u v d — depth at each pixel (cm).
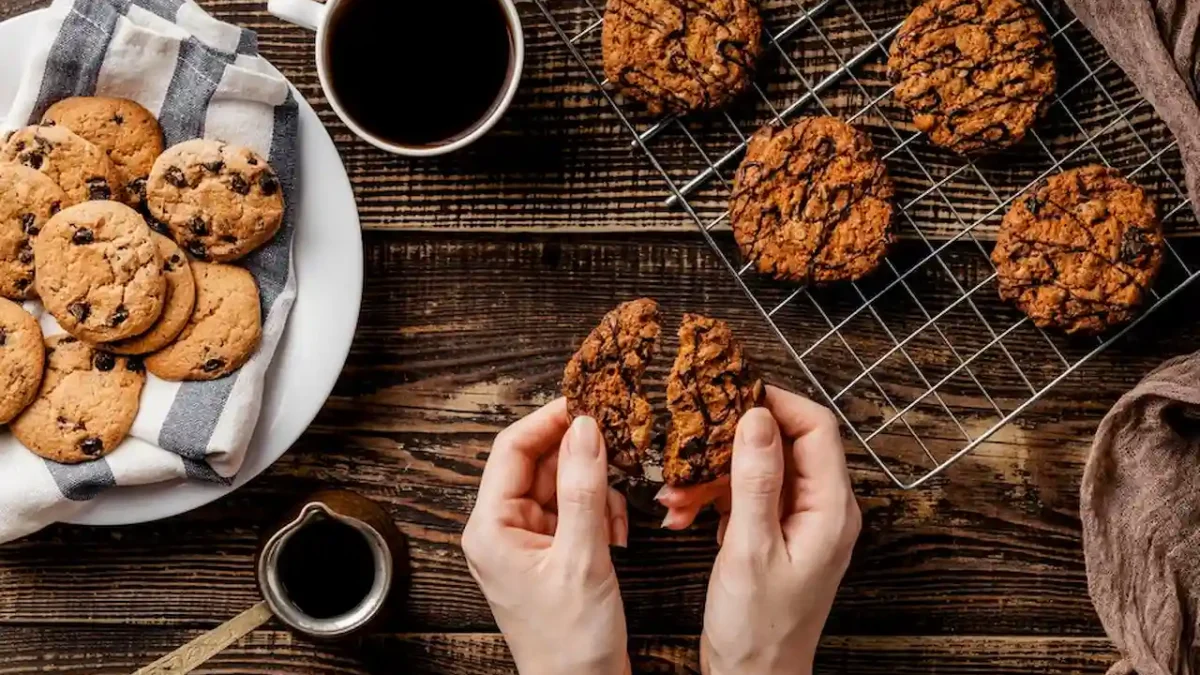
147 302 87
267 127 88
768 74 92
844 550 86
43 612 96
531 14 92
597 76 93
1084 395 93
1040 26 90
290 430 90
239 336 88
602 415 85
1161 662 91
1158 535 91
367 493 95
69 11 87
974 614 95
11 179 87
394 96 87
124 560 95
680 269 94
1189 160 88
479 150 93
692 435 85
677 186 93
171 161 87
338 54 86
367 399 95
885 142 92
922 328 92
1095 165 90
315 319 90
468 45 87
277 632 96
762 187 90
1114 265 89
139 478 88
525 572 85
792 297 93
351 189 90
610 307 94
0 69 88
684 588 95
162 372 88
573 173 93
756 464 82
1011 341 93
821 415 87
